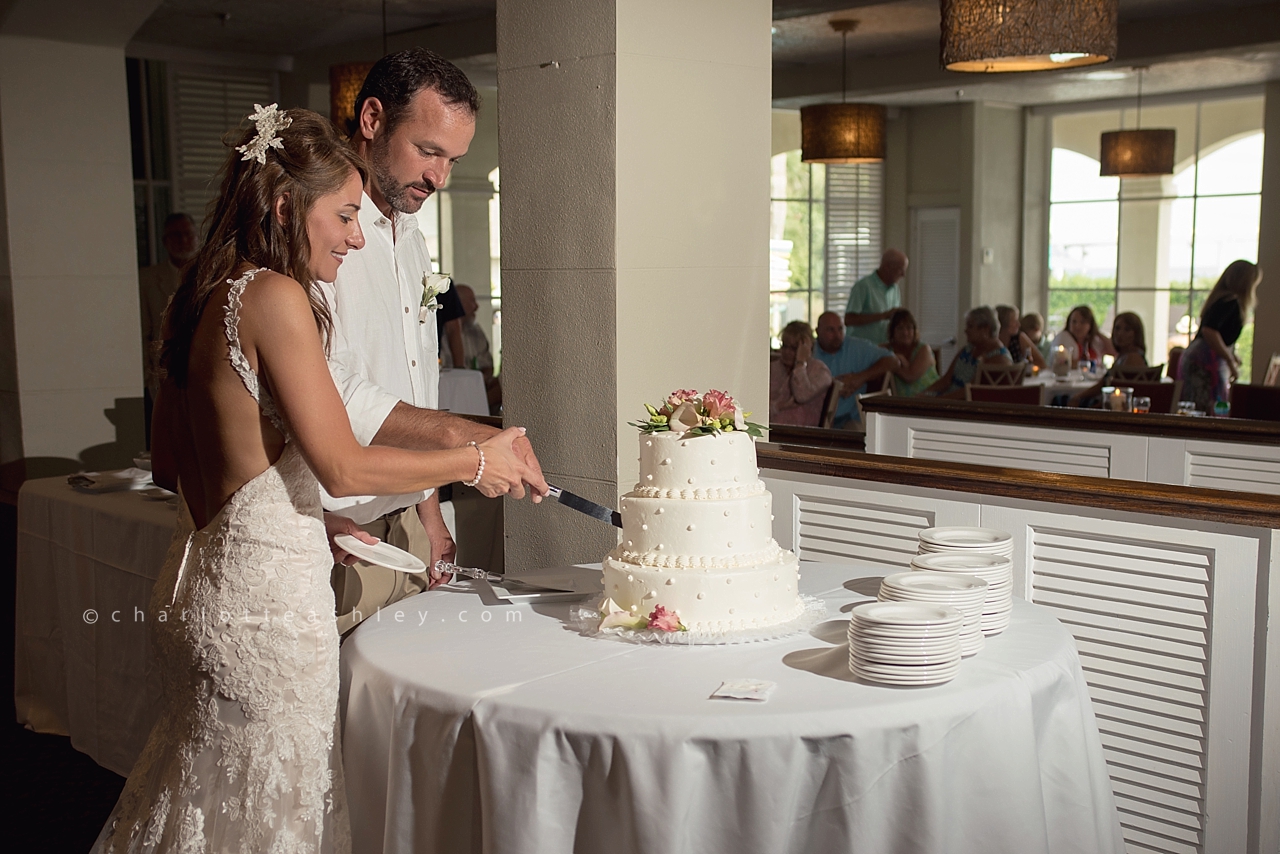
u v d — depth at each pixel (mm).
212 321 1921
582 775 1756
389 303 2572
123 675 3559
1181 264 12758
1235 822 2516
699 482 2156
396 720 1909
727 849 1731
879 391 7574
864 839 1742
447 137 2457
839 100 12125
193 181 9680
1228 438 4051
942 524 2957
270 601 1912
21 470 5668
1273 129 10859
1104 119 13078
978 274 13250
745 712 1741
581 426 3170
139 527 3436
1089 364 9367
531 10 3166
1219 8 8484
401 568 2227
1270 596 2408
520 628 2227
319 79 9734
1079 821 2004
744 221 3355
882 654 1848
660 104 3102
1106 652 2688
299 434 1885
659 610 2109
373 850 1996
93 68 5711
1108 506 2623
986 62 5531
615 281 3051
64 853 3119
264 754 1926
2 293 5625
